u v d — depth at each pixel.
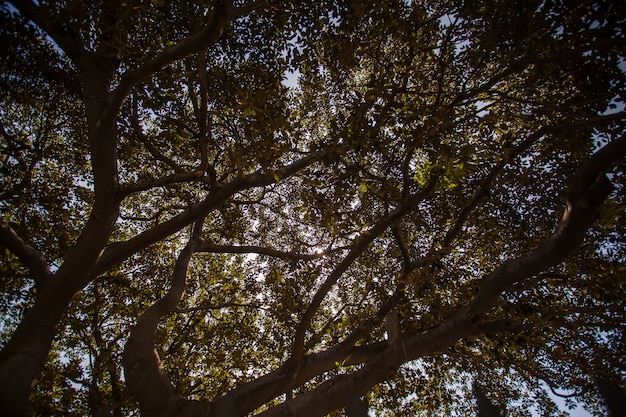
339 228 4.98
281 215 9.23
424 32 5.77
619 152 3.22
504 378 8.70
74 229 8.23
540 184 6.66
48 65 5.98
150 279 9.37
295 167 5.00
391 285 7.86
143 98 6.30
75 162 8.21
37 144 7.04
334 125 4.89
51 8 3.96
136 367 4.05
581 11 4.67
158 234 4.54
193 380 8.84
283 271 8.96
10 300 7.02
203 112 5.06
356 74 7.42
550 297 5.63
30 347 3.42
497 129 6.18
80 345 9.20
